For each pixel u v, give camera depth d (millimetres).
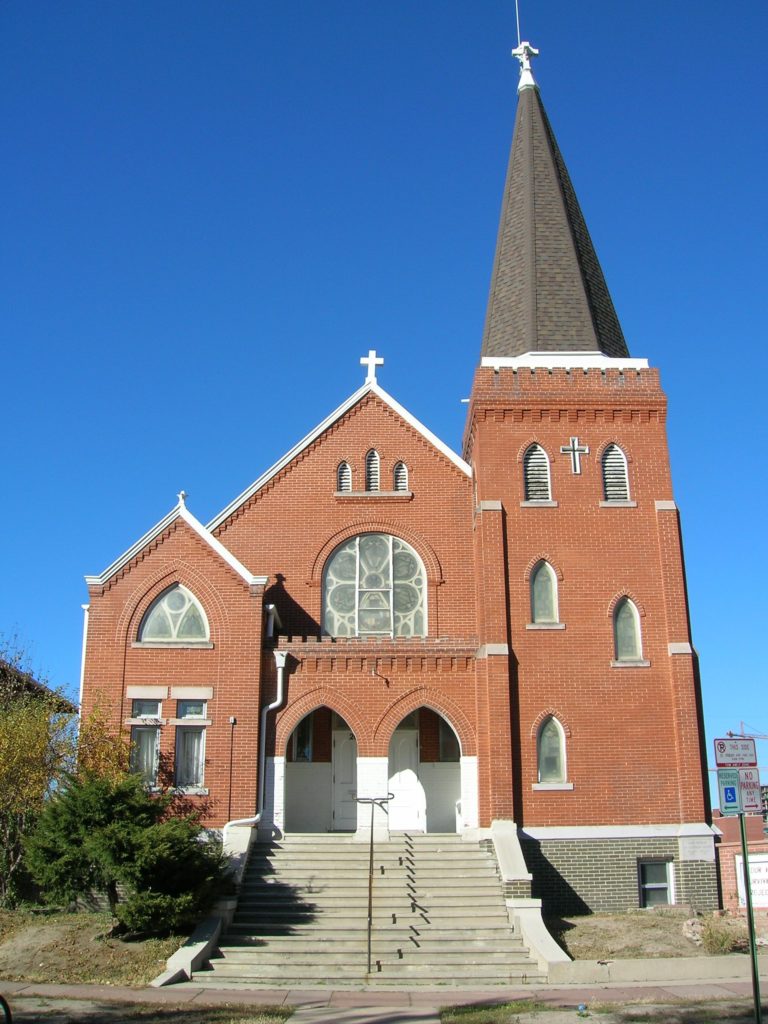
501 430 30797
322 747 31828
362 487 33719
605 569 29609
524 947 22734
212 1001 18516
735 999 18281
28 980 20125
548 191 35125
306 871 26125
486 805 27750
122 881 22484
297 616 32531
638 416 30953
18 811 25922
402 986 20484
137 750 28500
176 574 29625
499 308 34250
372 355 35125
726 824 37125
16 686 32000
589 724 28266
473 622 32469
